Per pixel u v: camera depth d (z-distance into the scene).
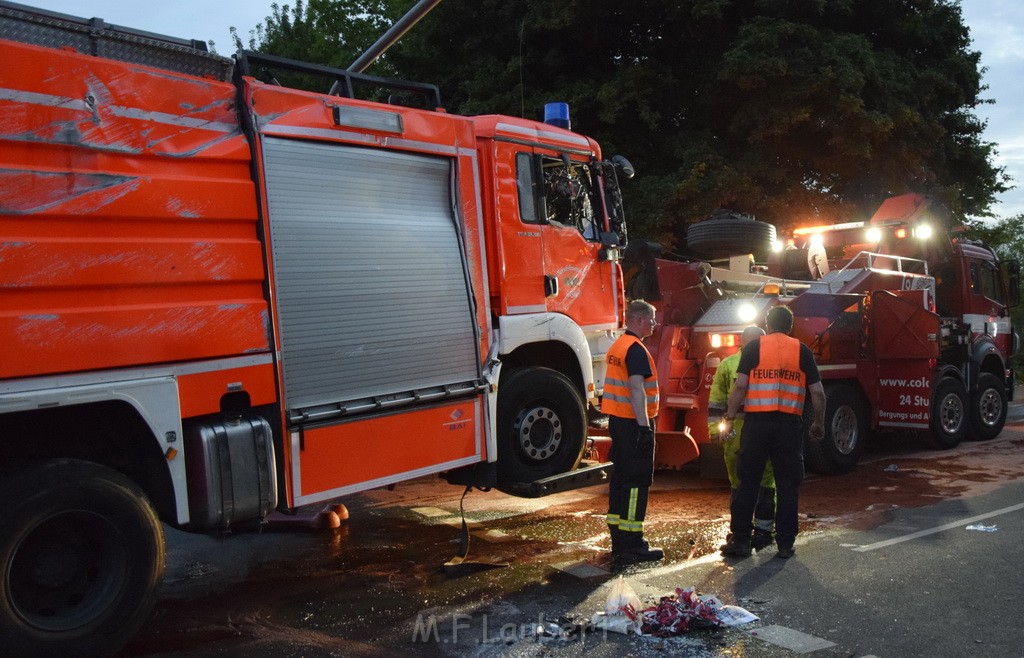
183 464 4.05
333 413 4.66
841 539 5.82
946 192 15.22
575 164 6.55
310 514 6.57
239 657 3.96
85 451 4.20
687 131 14.98
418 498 7.55
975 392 10.52
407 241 5.20
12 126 3.61
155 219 4.04
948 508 6.71
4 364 3.51
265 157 4.53
